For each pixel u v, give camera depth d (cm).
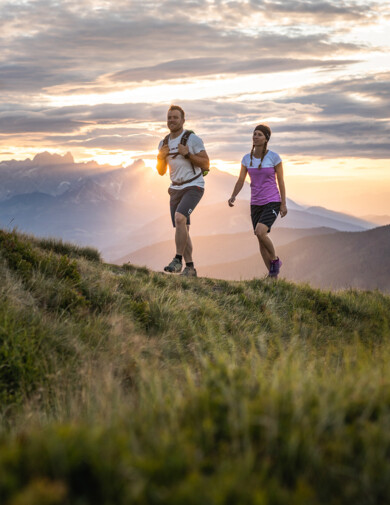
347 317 947
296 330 782
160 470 203
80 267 823
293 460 220
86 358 519
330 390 294
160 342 613
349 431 242
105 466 200
